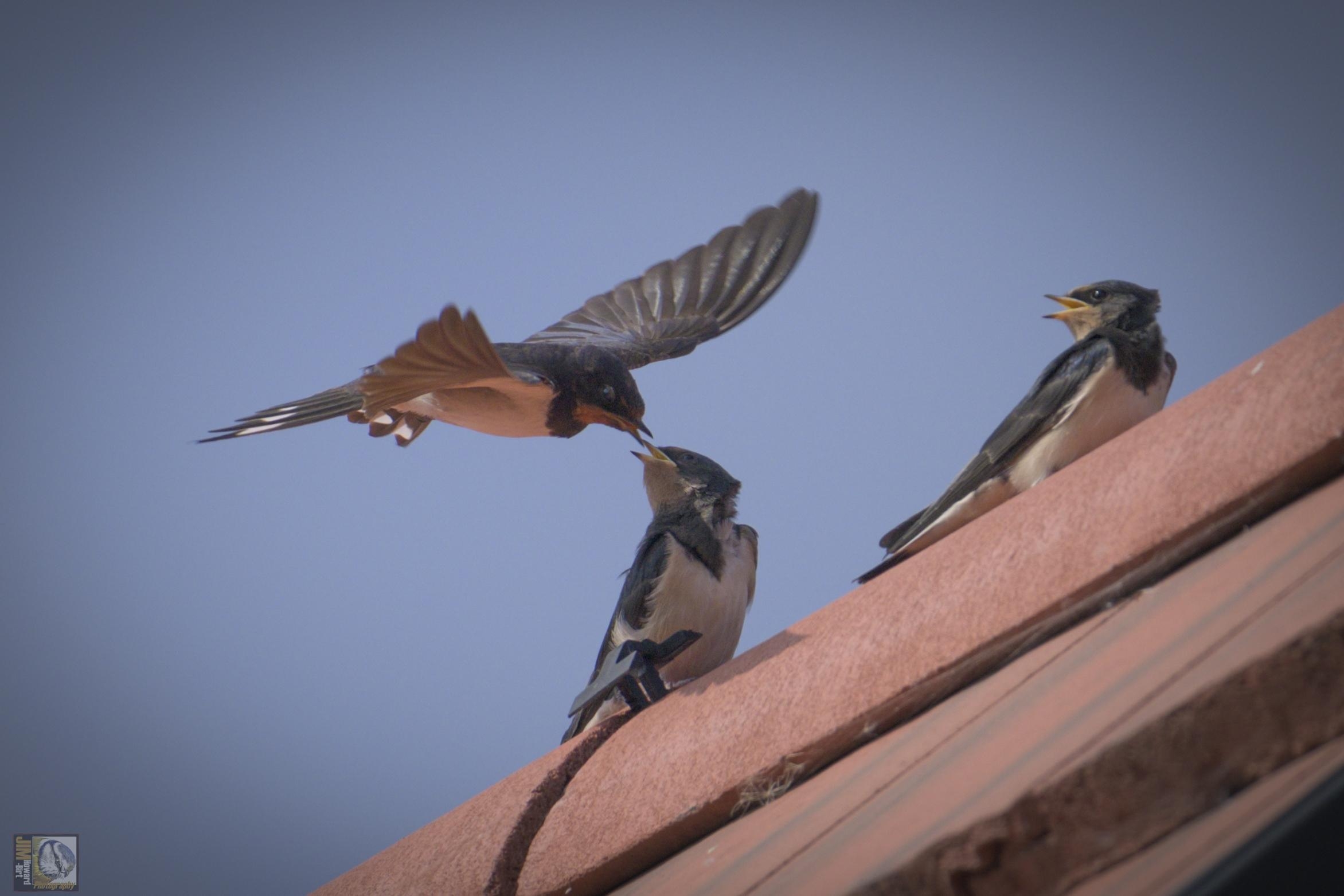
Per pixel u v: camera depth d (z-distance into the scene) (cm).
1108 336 1008
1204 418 605
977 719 545
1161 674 436
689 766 726
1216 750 379
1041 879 395
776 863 544
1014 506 686
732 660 820
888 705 633
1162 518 571
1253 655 384
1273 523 539
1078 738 423
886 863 433
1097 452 672
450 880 832
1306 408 556
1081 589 582
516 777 916
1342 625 369
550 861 775
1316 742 370
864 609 718
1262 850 335
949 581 661
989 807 409
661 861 725
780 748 672
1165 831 381
